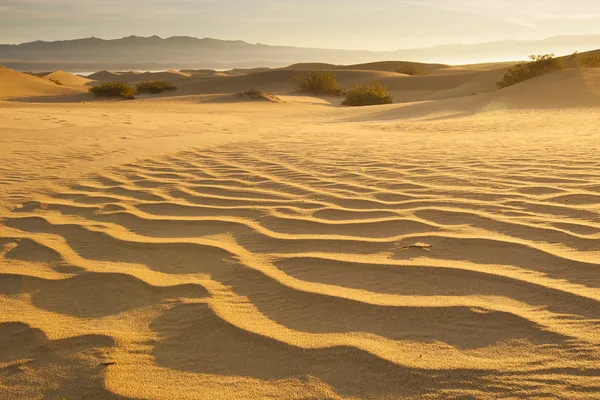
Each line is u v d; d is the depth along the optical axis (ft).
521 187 13.66
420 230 10.46
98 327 7.20
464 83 160.15
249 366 6.09
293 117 66.49
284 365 6.07
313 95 153.79
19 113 49.03
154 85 178.19
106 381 5.87
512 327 6.53
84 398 5.65
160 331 7.01
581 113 49.39
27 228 11.85
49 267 9.48
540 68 103.35
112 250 10.22
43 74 328.08
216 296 7.91
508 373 5.57
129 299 8.07
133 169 18.95
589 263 8.24
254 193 14.40
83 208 13.46
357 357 6.09
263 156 21.39
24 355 6.57
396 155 20.53
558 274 7.97
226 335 6.77
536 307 7.00
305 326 6.93
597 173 14.92
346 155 21.03
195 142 27.61
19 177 17.69
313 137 30.48
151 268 9.23
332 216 11.80
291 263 9.05
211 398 5.50
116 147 25.40
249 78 196.34
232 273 8.77
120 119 47.19
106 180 17.02
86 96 150.10
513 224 10.49
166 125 41.50
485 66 288.10
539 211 11.34
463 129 36.70
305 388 5.62
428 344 6.29
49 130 34.76
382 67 300.40
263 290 8.05
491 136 29.32
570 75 77.10
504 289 7.60
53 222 12.19
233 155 21.93
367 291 7.83
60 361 6.37
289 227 11.10
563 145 22.04
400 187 14.39
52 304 8.05
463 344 6.24
